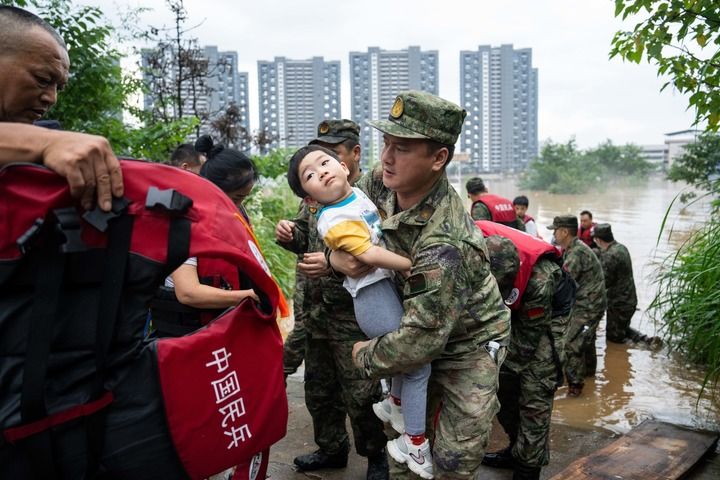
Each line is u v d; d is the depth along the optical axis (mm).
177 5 7648
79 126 5375
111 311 1193
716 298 5168
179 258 1246
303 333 3490
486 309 2150
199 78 8203
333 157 2070
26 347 1125
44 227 1110
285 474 3225
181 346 1288
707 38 3703
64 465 1179
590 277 5246
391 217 2096
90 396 1197
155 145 5863
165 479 1290
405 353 1918
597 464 3154
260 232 8117
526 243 3072
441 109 1944
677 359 5980
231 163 2512
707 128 3996
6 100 1327
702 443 3441
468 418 2074
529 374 3037
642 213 25078
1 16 1305
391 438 2381
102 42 5418
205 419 1321
